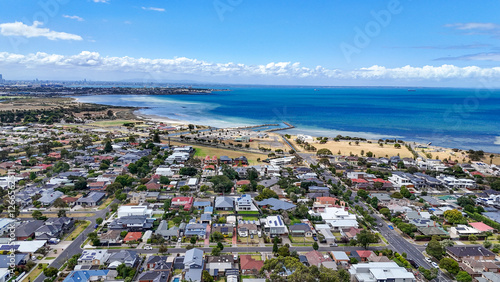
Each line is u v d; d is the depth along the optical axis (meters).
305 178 132.25
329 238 84.56
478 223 93.50
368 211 104.75
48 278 66.94
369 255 75.69
